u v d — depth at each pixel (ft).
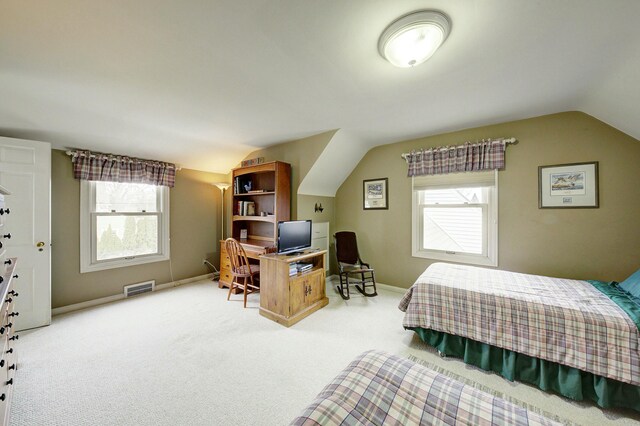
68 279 9.87
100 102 7.33
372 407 2.91
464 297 6.64
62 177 9.79
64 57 5.22
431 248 11.44
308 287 9.76
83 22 4.22
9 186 7.93
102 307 10.23
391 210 12.44
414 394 3.11
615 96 6.56
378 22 4.38
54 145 9.49
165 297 11.44
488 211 10.05
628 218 7.69
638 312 5.08
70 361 6.56
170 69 5.76
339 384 3.31
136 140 10.27
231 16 4.17
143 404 5.16
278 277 9.02
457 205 10.79
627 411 5.04
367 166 13.23
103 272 10.77
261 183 13.23
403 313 9.73
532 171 9.05
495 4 3.96
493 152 9.55
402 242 12.12
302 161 11.63
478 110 8.39
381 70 5.93
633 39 4.72
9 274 4.95
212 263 14.97
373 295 11.57
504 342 5.99
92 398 5.29
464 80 6.42
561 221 8.60
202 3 3.88
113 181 10.84
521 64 5.69
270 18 4.24
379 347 7.37
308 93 7.09
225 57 5.36
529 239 9.11
